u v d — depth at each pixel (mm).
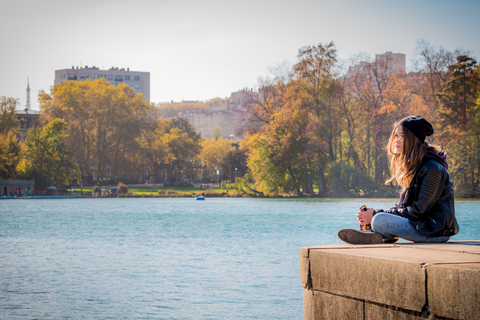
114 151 135875
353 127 97062
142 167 141125
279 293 18500
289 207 74875
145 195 125375
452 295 3275
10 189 116312
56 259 27047
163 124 155000
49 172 118750
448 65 87125
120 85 145250
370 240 5254
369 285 3857
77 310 16391
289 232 40438
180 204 92188
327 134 90688
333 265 4207
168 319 15375
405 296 3580
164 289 19234
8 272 22938
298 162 91938
